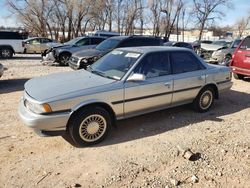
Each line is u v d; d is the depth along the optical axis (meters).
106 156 4.30
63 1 43.09
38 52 25.11
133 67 5.08
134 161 4.16
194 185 3.62
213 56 17.25
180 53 5.89
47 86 4.70
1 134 4.98
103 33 23.88
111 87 4.73
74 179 3.70
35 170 3.88
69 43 15.91
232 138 5.03
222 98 7.82
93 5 43.88
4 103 6.92
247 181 3.73
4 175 3.75
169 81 5.49
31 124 4.23
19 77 10.95
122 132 5.19
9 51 20.56
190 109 6.52
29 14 43.56
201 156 4.34
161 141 4.83
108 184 3.61
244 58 10.04
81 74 5.38
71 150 4.48
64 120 4.34
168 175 3.82
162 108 5.61
